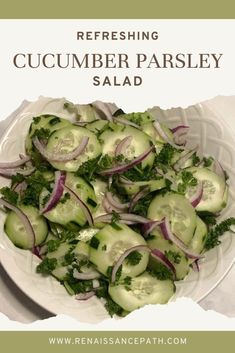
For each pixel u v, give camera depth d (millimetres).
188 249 476
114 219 476
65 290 473
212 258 489
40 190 477
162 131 524
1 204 478
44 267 466
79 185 474
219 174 515
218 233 493
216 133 518
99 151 490
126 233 461
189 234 471
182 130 531
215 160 519
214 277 479
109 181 493
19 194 489
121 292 458
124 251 459
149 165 497
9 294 505
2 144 496
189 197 494
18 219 473
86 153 489
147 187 486
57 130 492
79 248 470
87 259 471
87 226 483
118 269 452
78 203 469
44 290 465
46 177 489
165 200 475
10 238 472
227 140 513
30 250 478
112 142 498
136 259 455
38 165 499
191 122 527
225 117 548
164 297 464
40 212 471
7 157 498
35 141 491
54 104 523
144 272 469
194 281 481
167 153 510
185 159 520
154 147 502
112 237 459
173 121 536
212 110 518
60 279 472
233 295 527
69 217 471
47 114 518
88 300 471
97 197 493
